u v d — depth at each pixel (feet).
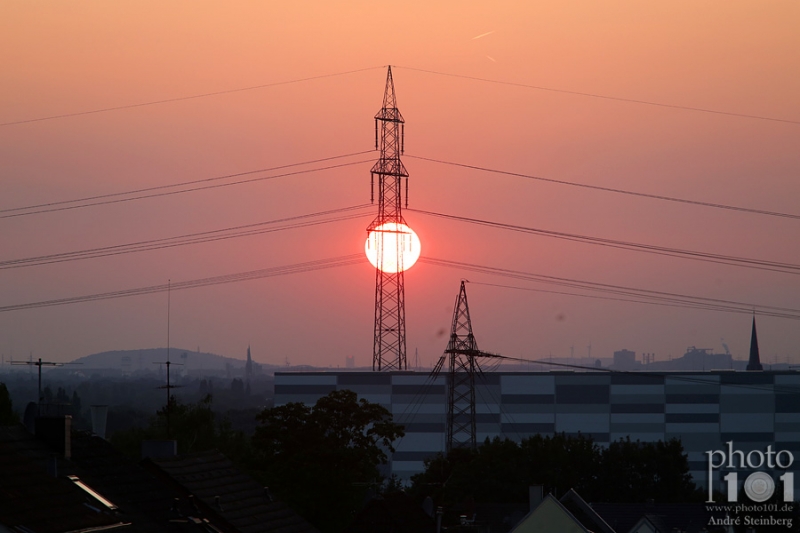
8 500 303.27
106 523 322.14
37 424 391.24
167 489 440.45
